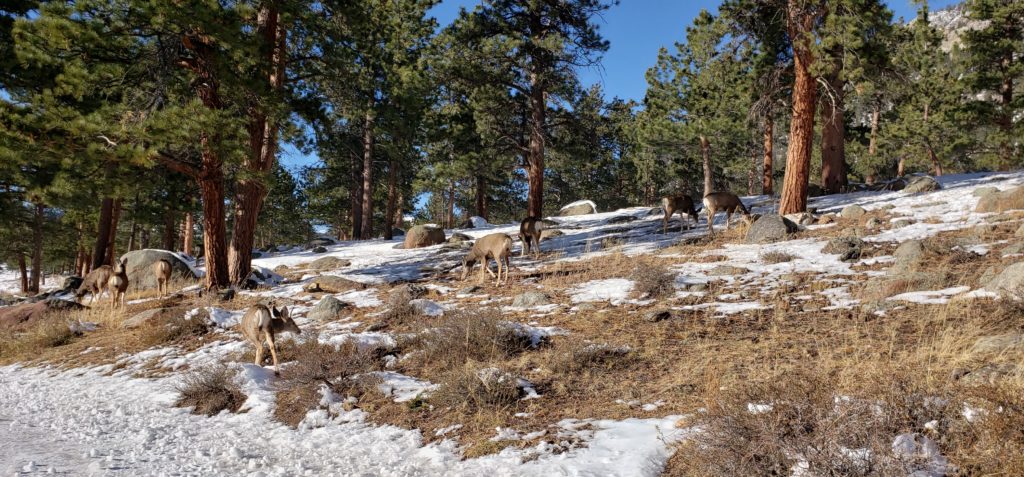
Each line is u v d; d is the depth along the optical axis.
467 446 5.79
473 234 28.59
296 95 19.69
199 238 57.06
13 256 42.69
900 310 8.45
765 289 10.91
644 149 37.25
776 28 21.73
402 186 50.56
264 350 10.28
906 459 3.72
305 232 59.06
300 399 7.74
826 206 20.81
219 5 14.49
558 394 6.85
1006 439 3.67
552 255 18.36
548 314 10.96
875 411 4.23
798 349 7.26
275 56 18.70
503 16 27.55
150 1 13.45
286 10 16.80
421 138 33.56
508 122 30.45
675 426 5.44
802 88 18.70
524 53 27.22
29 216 33.62
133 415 8.10
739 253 14.51
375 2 32.47
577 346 8.05
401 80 28.20
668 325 9.26
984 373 5.07
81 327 14.85
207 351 11.20
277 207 53.53
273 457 6.05
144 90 15.84
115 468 5.68
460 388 6.92
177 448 6.45
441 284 15.63
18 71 18.22
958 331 6.97
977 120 31.62
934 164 35.53
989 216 14.36
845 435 4.02
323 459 5.89
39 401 9.33
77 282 26.66
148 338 12.40
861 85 17.89
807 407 4.34
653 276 11.68
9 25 20.31
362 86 21.17
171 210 30.64
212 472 5.59
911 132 33.66
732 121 30.06
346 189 51.44
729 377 6.43
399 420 6.77
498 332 8.88
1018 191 14.85
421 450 5.88
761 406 4.66
